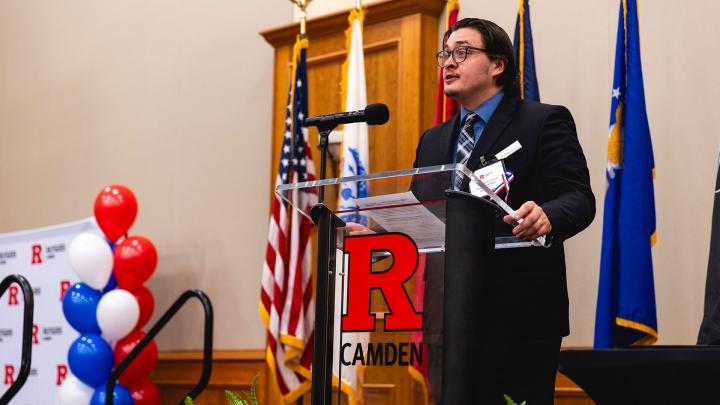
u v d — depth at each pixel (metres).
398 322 1.61
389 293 1.64
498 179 2.12
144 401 4.40
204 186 5.30
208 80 5.38
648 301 3.14
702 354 1.46
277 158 4.89
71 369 4.22
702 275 3.42
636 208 3.20
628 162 3.25
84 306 4.29
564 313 2.07
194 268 5.25
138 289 4.48
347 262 1.69
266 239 4.97
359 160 4.17
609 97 3.78
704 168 3.48
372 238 1.68
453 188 1.58
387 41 4.50
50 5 6.33
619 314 3.15
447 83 2.41
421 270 1.62
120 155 5.74
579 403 3.57
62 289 4.65
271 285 4.30
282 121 4.90
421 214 1.61
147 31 5.73
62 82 6.15
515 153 2.20
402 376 1.59
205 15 5.46
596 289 3.67
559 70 3.94
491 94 2.40
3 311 4.92
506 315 1.99
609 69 3.79
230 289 5.08
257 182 5.07
